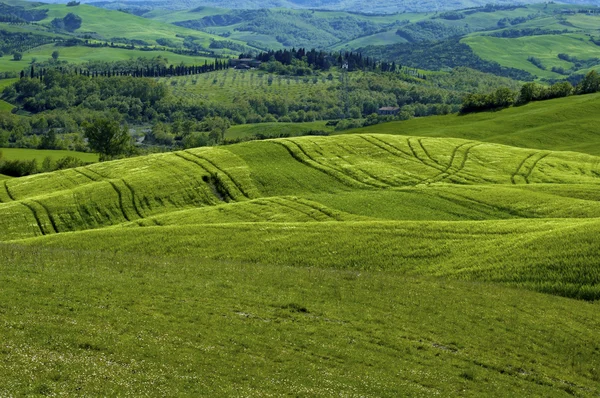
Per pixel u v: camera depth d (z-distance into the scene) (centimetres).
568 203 8362
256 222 7538
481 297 4688
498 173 11006
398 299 4481
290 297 4300
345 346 3491
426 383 3125
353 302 4338
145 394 2511
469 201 8750
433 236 6500
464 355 3588
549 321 4256
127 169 11038
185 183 10156
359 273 5225
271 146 12081
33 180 11025
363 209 8419
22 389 2366
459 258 5816
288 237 6644
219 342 3316
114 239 6744
